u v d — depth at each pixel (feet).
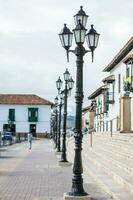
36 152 139.33
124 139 92.02
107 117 174.50
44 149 161.48
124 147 82.84
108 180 56.70
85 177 65.57
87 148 119.55
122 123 110.01
